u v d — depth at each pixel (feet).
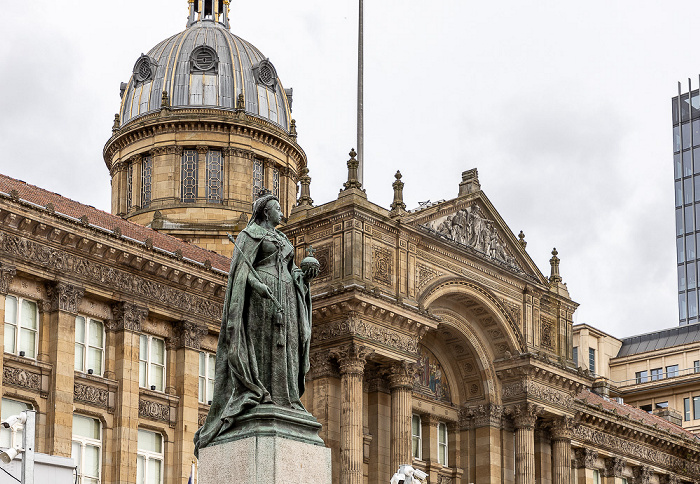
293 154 294.87
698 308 466.70
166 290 202.08
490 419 242.17
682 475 321.73
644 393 398.21
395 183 225.76
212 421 61.67
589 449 287.89
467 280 233.96
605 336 423.64
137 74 297.53
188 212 274.98
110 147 291.38
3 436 174.70
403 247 221.46
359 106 231.50
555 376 247.91
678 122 493.77
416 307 219.20
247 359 60.85
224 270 218.38
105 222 207.00
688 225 478.59
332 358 209.77
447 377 246.47
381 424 216.33
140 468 194.18
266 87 297.94
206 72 292.81
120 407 190.19
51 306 185.06
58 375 181.57
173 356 202.90
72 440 184.24
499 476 240.73
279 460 58.23
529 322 247.70
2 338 175.01
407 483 122.83
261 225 64.54
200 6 321.73
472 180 242.37
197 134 280.51
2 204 176.76
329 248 215.51
